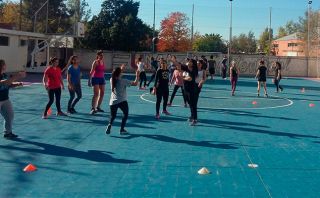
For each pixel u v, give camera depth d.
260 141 9.29
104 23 47.28
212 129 10.70
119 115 12.77
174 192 5.74
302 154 8.09
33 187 5.89
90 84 12.90
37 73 33.03
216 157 7.73
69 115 12.56
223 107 15.54
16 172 6.60
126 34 46.62
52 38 34.91
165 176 6.48
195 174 6.62
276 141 9.33
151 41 50.47
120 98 9.62
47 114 12.47
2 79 8.79
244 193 5.74
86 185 6.00
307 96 21.22
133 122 11.55
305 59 44.81
